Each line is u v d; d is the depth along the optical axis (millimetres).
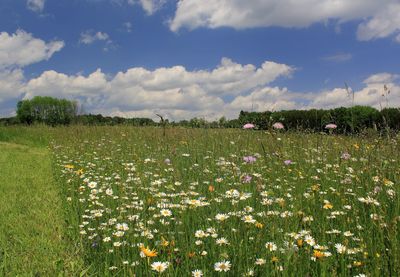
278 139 5648
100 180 6172
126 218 3600
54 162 9125
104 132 12844
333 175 5004
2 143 14906
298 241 2617
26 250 3344
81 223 4047
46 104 42969
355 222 3275
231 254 2816
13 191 5902
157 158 6957
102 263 3018
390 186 3461
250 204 3805
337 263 2623
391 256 2404
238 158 5684
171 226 3492
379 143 4164
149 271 2629
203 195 4422
